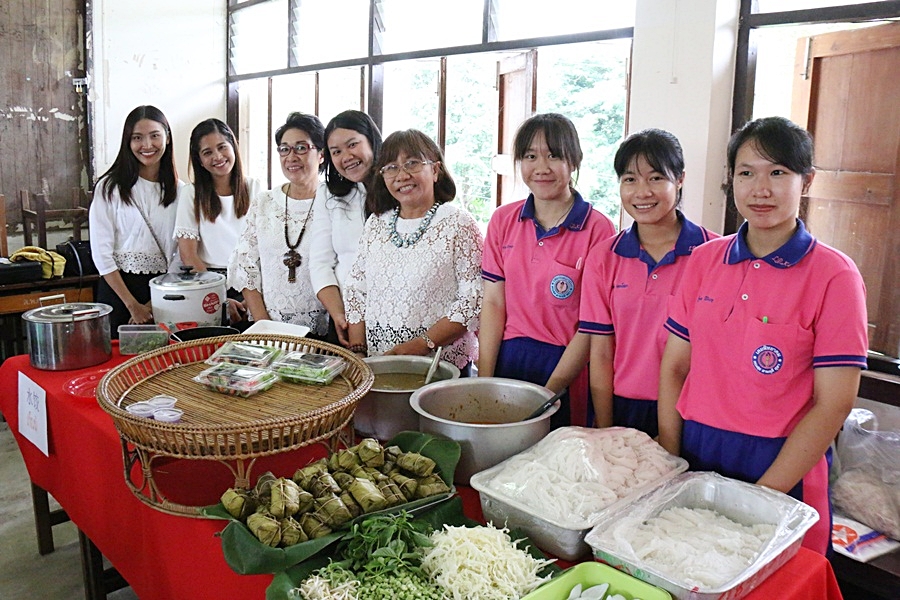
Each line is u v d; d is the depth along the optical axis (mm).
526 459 1312
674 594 1005
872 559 1961
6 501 2977
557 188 1825
